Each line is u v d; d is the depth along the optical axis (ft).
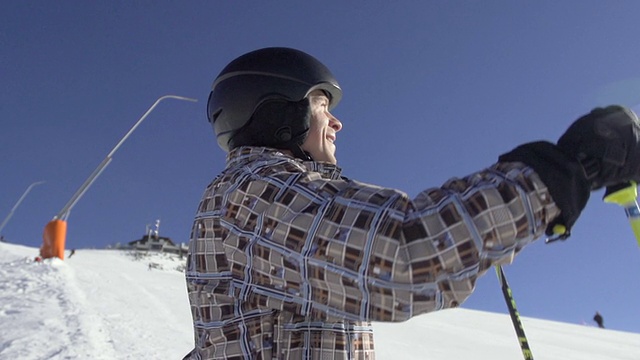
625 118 3.26
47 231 52.08
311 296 3.44
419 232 3.06
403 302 3.11
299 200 3.52
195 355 4.15
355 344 3.92
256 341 3.75
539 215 3.06
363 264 3.12
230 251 3.80
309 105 4.55
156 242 169.37
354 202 3.31
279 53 4.57
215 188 4.19
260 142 4.41
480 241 3.01
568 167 3.09
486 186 3.09
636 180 3.32
